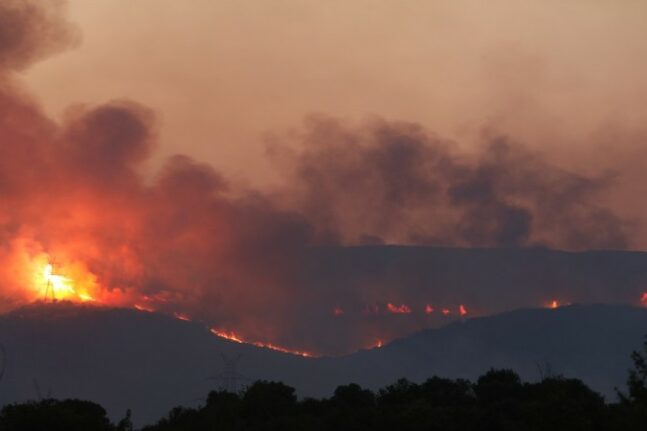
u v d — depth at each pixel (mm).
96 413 186250
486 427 175375
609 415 137500
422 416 182500
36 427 171375
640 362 105250
